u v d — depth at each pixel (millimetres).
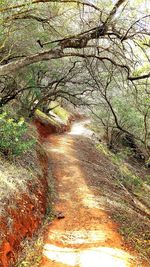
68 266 8695
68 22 11195
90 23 9422
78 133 39469
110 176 21109
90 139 34969
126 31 8828
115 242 10211
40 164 15766
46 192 13609
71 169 18953
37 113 32562
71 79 24688
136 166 28516
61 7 10680
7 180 10156
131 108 25703
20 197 10039
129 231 11641
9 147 12336
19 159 13266
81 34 8844
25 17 9805
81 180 16797
